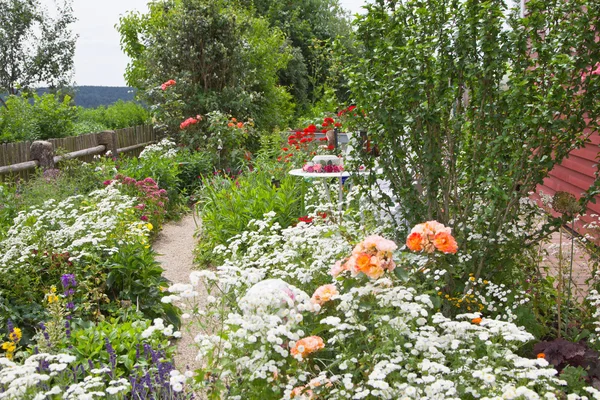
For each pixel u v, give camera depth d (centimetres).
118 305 414
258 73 1550
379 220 438
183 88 1272
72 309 369
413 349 247
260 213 615
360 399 243
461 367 242
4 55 2562
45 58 2616
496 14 346
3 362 227
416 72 368
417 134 386
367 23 395
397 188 406
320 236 395
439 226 306
